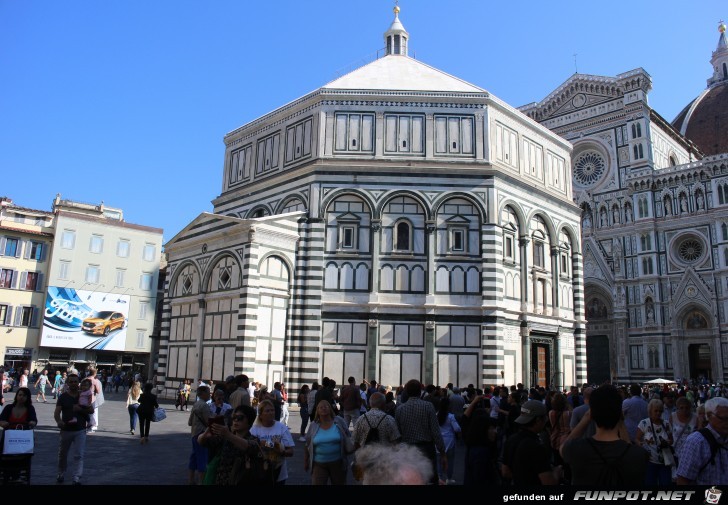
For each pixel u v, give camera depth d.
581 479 7.00
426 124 43.62
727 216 74.25
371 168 42.16
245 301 38.06
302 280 41.09
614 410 7.14
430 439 12.99
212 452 10.05
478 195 41.91
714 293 73.88
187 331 43.69
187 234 45.19
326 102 44.28
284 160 46.59
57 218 73.06
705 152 107.00
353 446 11.98
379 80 47.31
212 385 37.41
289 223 41.03
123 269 77.25
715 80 122.25
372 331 40.12
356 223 41.84
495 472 12.22
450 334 40.22
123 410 37.03
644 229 79.81
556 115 90.81
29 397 14.65
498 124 45.16
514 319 42.47
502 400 21.58
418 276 41.09
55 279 72.00
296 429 30.67
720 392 51.22
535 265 45.75
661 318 76.88
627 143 83.31
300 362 39.88
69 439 15.45
